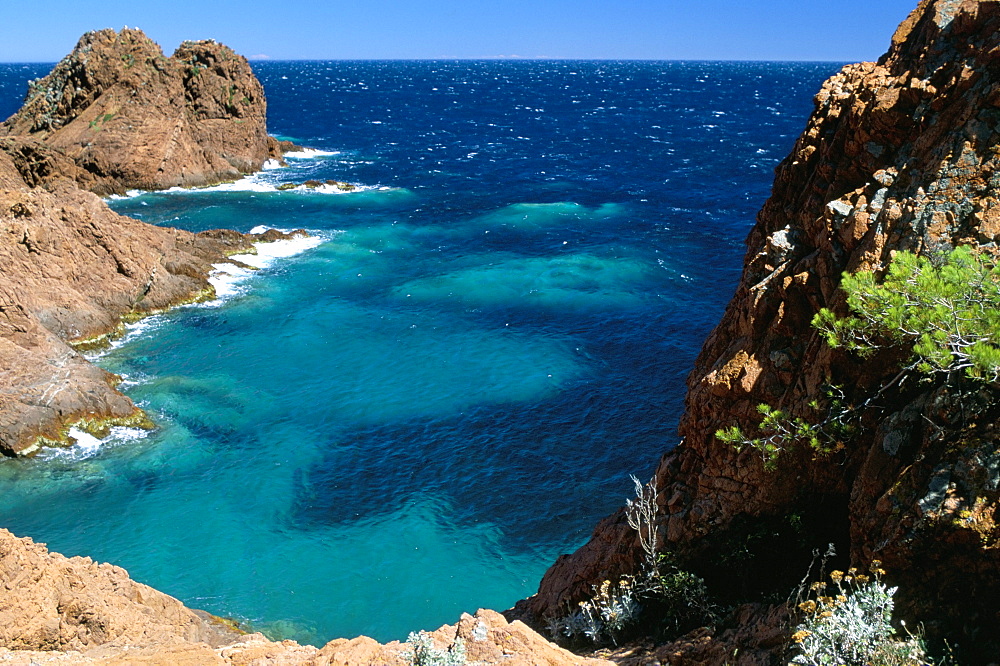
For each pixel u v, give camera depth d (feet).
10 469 106.73
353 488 103.86
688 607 49.85
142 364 139.64
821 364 44.93
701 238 225.76
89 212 160.97
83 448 111.86
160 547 91.76
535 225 241.35
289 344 148.87
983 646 31.42
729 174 333.62
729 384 50.29
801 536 46.85
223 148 300.40
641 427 119.44
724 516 50.78
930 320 36.06
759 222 62.69
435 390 130.72
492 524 97.19
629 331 156.04
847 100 54.24
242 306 167.32
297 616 81.76
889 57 55.01
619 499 102.22
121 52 285.84
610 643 52.65
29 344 121.80
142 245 167.32
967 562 32.94
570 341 151.23
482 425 119.75
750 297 51.47
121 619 52.80
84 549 91.30
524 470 108.27
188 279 171.73
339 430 118.32
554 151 403.34
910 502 35.91
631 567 56.44
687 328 158.10
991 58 43.50
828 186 52.13
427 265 199.31
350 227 236.63
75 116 284.41
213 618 78.48
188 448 113.09
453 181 314.96
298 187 287.48
